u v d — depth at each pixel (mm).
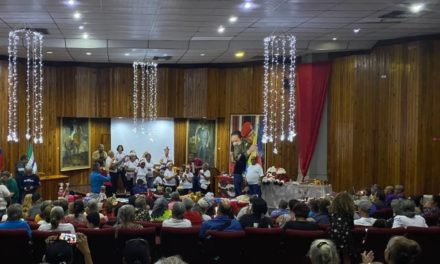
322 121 14422
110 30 12258
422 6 9320
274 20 10836
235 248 5820
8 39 13273
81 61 16859
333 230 5051
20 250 5605
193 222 7148
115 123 17891
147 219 7359
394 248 3408
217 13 10188
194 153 17844
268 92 15719
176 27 11789
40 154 16266
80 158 17484
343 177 13766
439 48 11836
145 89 17516
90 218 6148
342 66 13891
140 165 16141
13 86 15305
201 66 17375
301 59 14758
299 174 14766
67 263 3332
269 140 15633
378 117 12984
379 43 13047
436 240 5809
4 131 15086
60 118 16859
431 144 11773
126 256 2955
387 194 10250
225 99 17188
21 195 12445
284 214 7410
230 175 15992
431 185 11734
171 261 2312
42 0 9195
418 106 11969
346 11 9836
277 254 5816
